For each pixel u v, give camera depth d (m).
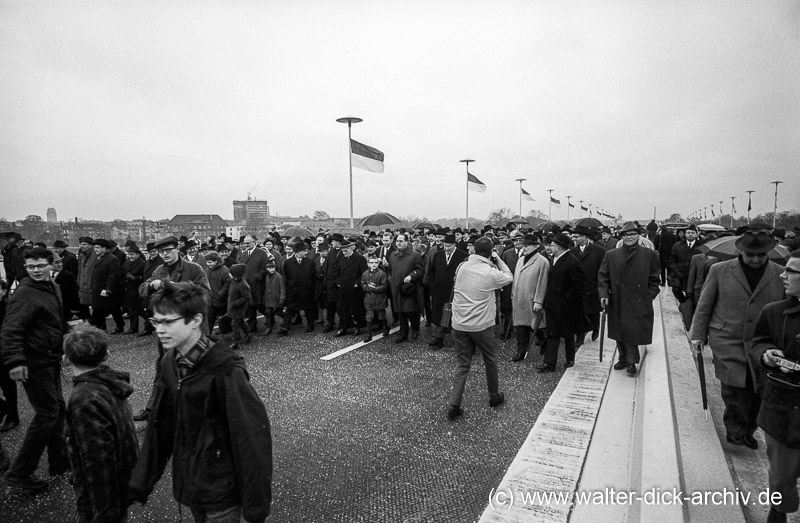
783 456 2.59
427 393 5.32
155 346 7.95
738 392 3.71
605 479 3.26
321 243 10.62
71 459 2.49
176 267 5.20
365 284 8.12
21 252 11.26
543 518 2.85
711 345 3.89
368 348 7.54
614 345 7.52
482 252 4.65
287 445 4.07
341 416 4.70
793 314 2.64
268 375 6.08
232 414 1.96
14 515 3.14
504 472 3.50
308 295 8.80
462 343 4.66
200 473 2.00
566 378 5.66
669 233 13.30
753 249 3.52
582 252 7.93
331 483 3.42
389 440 4.12
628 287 5.55
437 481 3.41
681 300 9.56
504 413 4.65
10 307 3.42
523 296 6.48
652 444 3.52
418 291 7.94
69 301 7.88
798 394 2.54
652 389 4.85
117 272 8.90
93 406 2.45
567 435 4.00
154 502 3.29
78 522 2.52
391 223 15.29
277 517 3.00
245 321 8.12
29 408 5.30
